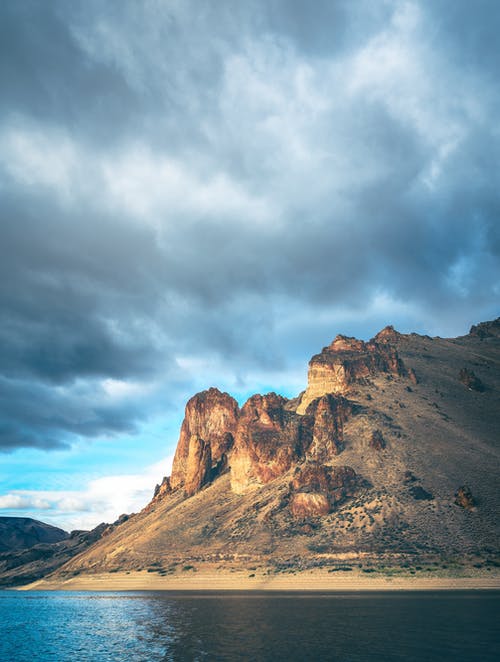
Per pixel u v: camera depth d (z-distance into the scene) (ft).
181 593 469.16
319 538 500.74
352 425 650.02
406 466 565.94
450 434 620.08
